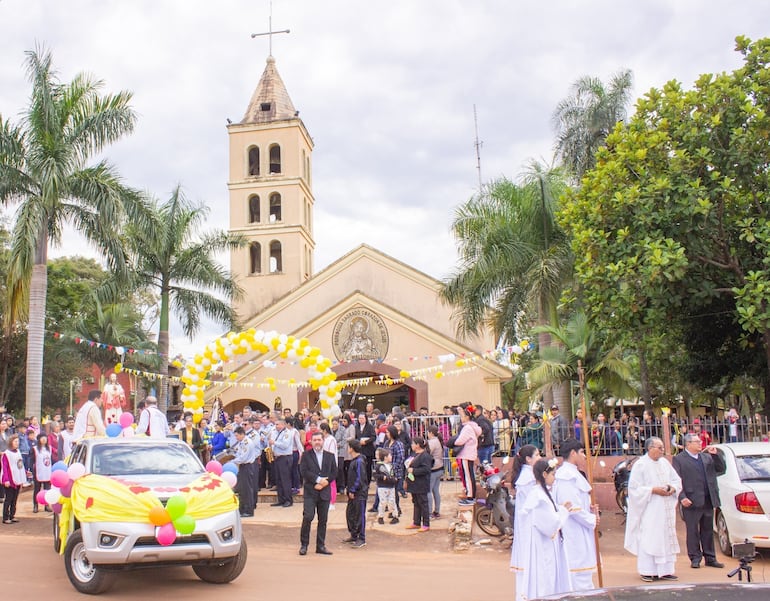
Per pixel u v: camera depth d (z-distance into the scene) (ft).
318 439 40.37
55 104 69.26
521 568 24.23
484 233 72.59
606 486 52.19
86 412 45.57
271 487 58.80
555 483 26.94
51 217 69.56
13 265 64.18
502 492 42.09
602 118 80.12
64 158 66.49
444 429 64.90
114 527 28.17
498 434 59.31
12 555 38.22
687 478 35.78
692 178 50.37
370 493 56.44
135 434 46.88
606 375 57.47
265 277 128.36
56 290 129.39
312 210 144.87
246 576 33.96
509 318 77.46
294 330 100.58
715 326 61.00
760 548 38.01
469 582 33.45
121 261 72.54
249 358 104.83
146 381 105.29
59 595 29.43
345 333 99.30
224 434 55.88
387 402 113.60
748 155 48.62
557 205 71.10
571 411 70.13
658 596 9.72
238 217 131.54
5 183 67.05
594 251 52.34
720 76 50.70
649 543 32.96
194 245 93.25
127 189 74.43
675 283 50.21
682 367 77.56
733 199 50.37
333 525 47.88
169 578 33.09
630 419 57.16
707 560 36.09
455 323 104.22
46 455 53.26
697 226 48.03
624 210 50.85
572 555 26.12
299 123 132.87
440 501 53.62
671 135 51.98
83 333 100.22
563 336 58.75
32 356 65.87
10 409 125.49
